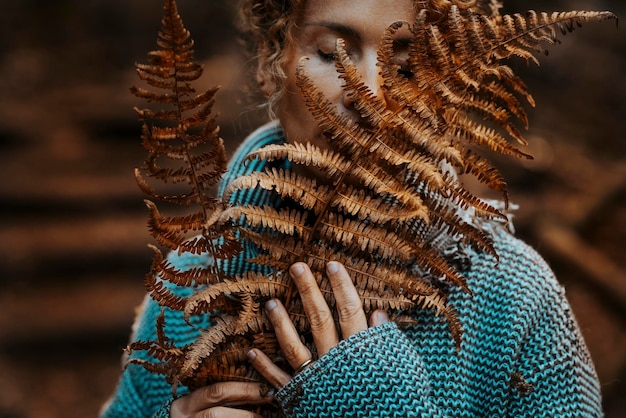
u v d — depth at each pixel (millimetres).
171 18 873
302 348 921
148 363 949
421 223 942
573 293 3264
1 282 3604
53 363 3246
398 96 869
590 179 4465
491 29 860
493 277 986
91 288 3639
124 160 4891
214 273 939
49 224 4039
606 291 3127
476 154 885
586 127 5324
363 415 887
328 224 910
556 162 4672
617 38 6133
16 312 3402
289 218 907
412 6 928
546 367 962
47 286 3631
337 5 939
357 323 914
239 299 942
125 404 1151
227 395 939
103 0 7340
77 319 3371
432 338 967
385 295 923
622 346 2809
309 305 919
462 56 865
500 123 894
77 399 3061
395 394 887
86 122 5242
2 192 4184
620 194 3477
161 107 5242
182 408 958
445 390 952
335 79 952
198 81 5336
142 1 7371
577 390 962
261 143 1119
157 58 886
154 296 925
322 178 977
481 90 898
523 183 4422
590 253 3324
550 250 3443
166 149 910
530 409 958
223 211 896
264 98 1145
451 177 882
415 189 887
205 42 6465
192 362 897
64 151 4922
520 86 892
